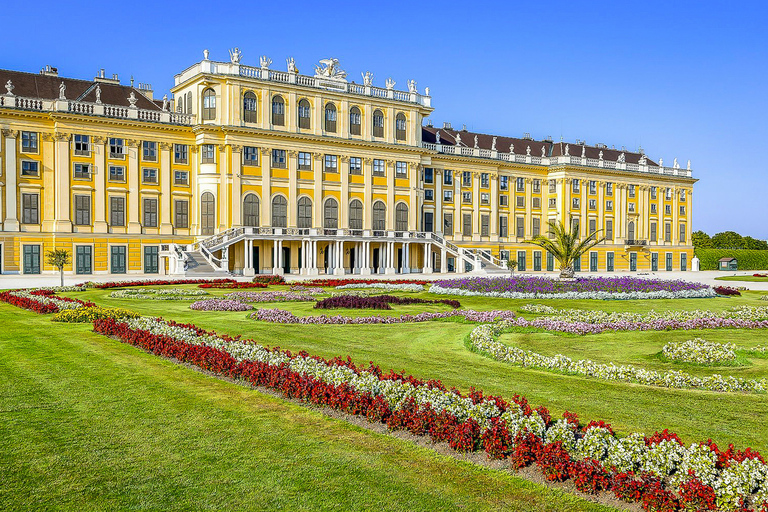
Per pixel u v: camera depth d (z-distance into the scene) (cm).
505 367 1839
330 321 2736
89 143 6738
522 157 9912
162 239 7138
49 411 1312
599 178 10294
